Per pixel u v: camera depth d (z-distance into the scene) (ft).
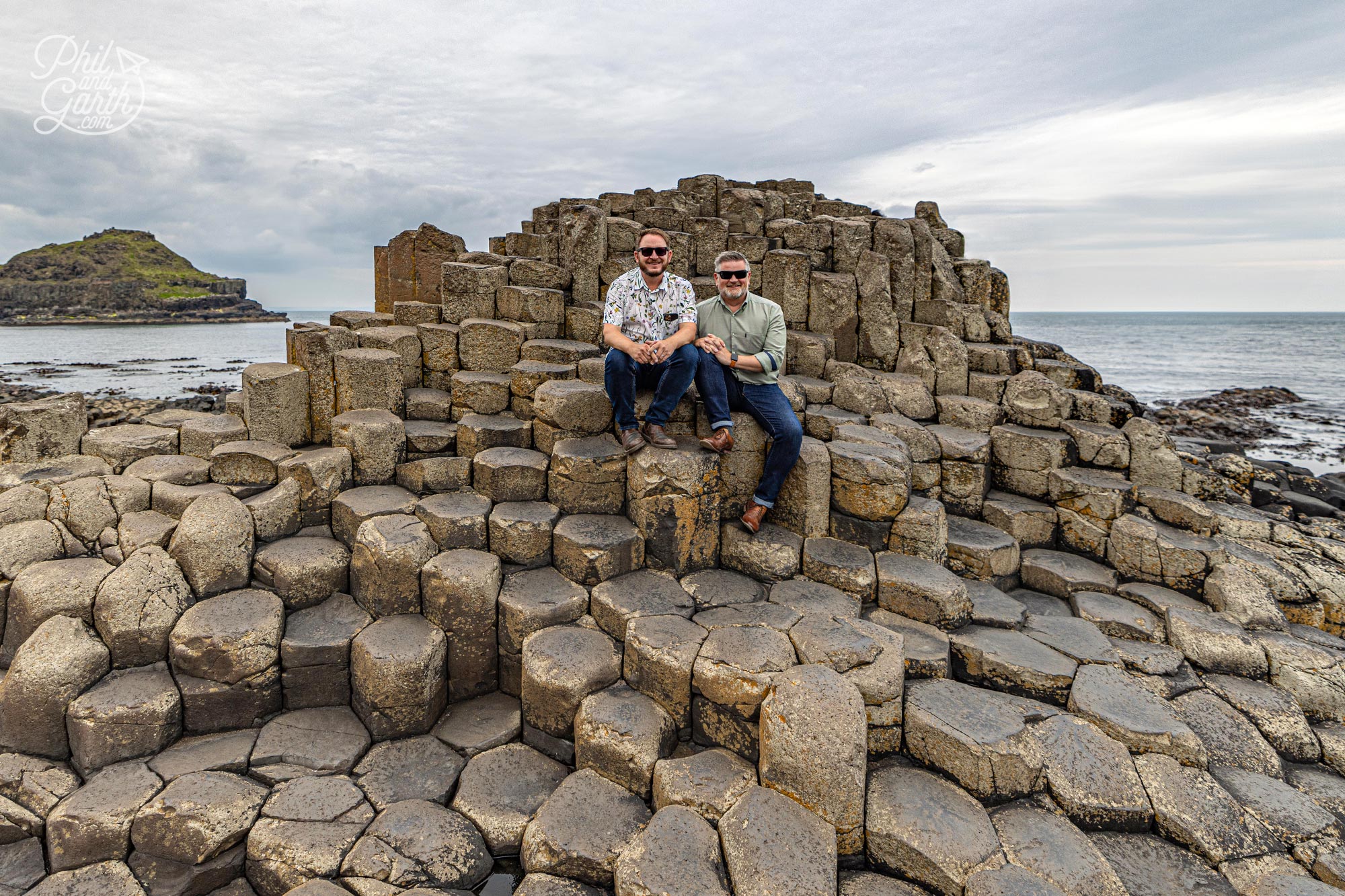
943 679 16.35
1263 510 31.68
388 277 35.88
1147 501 22.29
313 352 22.48
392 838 13.55
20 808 13.89
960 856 12.44
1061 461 23.38
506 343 25.27
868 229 28.86
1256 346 241.14
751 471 20.47
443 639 17.47
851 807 12.90
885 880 12.71
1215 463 32.76
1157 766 14.83
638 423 20.26
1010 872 12.14
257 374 21.40
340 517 19.80
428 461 21.08
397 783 15.17
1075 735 15.14
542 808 14.29
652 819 13.37
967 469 23.00
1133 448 23.25
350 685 17.15
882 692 14.67
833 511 20.44
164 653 16.46
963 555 20.90
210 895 13.33
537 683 16.15
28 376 120.37
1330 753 16.11
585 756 15.31
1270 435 70.79
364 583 18.24
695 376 19.69
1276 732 16.33
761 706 14.06
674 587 18.40
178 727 15.87
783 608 17.35
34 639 15.42
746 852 12.21
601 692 16.11
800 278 28.32
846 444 20.98
